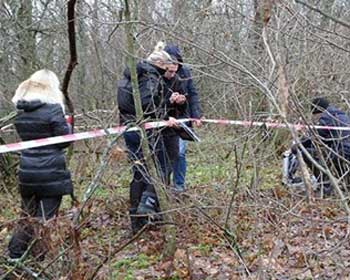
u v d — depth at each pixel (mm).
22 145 5012
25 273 4105
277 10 3686
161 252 5344
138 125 4781
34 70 11289
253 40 5480
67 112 7387
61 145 5109
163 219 5230
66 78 5605
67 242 4023
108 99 10977
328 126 5965
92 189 4059
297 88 5008
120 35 7594
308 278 4445
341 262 4305
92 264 4371
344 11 5652
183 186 6531
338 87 5812
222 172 6605
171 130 5941
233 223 5062
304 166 3602
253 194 4742
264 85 3422
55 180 5070
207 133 7043
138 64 5805
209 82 7727
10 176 7914
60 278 3922
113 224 5668
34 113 5109
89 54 11648
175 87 6023
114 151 4734
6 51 11039
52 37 11945
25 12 11320
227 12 6113
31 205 5113
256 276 4316
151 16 8266
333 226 4668
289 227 4594
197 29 6770
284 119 2895
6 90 10945
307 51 5066
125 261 5199
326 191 4906
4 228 5215
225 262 4961
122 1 5582
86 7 8898
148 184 5734
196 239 5262
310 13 4469
